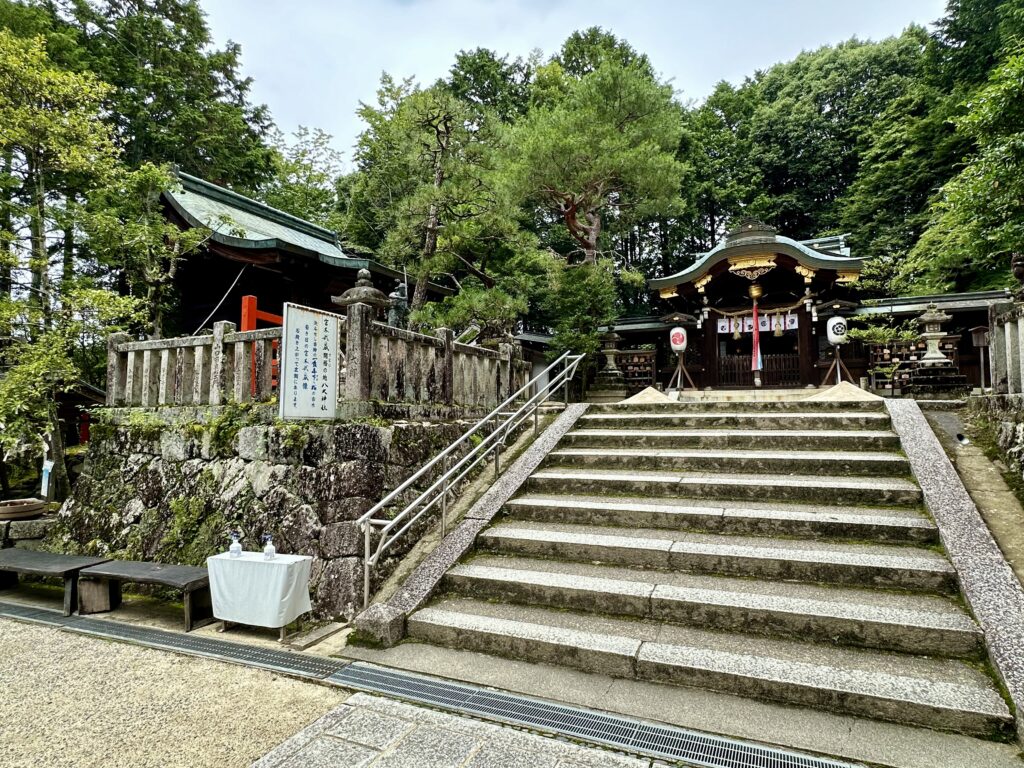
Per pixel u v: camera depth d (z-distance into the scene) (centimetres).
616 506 520
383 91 1784
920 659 321
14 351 763
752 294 1446
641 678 335
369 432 521
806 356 1414
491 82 2450
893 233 2067
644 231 2700
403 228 1212
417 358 626
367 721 304
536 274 1662
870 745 267
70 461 1002
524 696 323
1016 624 313
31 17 1184
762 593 386
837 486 490
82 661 398
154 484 622
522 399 902
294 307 495
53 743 291
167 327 1216
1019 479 467
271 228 1201
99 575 500
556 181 1346
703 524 480
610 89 1475
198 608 487
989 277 1733
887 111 2147
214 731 299
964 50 1923
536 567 461
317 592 473
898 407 639
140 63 1678
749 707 302
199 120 1712
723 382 1514
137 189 925
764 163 2634
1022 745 256
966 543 389
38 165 840
